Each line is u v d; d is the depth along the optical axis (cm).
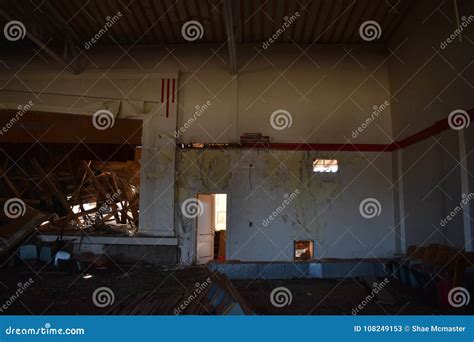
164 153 860
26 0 720
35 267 777
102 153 911
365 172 859
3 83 884
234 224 846
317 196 855
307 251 855
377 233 844
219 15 784
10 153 917
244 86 888
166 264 824
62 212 1045
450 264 555
